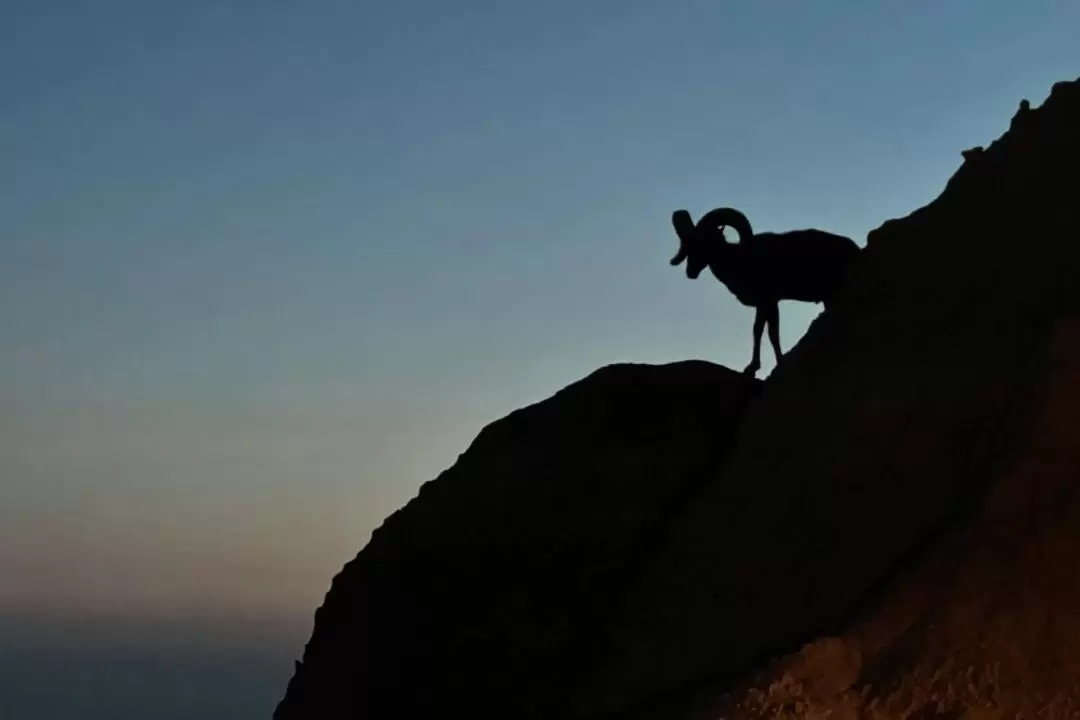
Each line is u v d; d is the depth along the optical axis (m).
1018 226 15.79
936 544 12.78
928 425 14.28
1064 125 16.38
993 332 14.88
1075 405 12.81
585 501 17.25
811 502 14.63
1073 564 11.96
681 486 16.97
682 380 18.00
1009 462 12.75
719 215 18.09
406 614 17.66
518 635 16.64
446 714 16.69
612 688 15.02
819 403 15.72
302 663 18.69
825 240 17.78
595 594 16.55
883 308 16.31
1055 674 11.38
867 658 12.12
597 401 18.09
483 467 18.38
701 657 14.39
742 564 14.82
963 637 11.78
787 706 11.64
